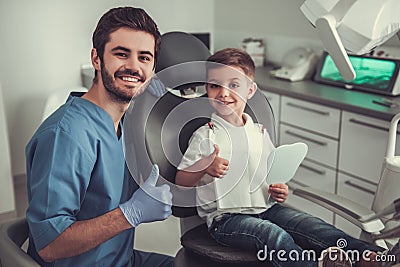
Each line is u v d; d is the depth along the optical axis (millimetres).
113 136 1334
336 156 2666
